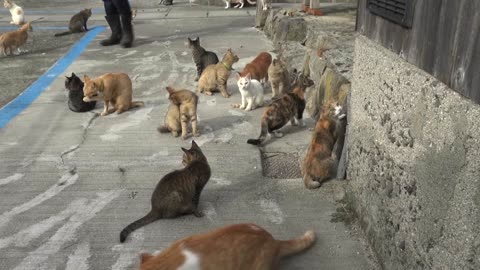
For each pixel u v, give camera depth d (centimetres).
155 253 297
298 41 803
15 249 304
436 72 206
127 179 397
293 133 497
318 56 554
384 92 270
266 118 467
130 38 933
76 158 437
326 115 393
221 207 354
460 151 179
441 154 196
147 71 751
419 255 222
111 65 792
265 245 255
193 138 483
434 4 207
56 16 1373
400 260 248
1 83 700
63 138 484
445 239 194
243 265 241
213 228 326
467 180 174
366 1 313
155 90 651
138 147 462
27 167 418
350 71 454
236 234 248
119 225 331
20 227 328
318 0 894
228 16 1295
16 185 386
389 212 265
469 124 172
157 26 1167
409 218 235
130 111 565
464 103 176
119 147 462
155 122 529
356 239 311
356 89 333
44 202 360
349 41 598
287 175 409
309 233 303
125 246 307
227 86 669
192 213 342
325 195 369
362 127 318
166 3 1559
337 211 346
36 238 315
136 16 1328
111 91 539
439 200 199
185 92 477
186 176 335
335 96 430
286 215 343
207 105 587
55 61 841
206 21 1223
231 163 425
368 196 306
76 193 374
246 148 458
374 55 288
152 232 322
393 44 263
